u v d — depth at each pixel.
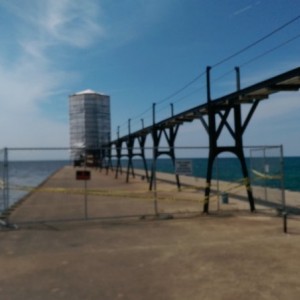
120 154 42.91
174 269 7.54
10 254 8.90
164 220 13.16
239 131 15.29
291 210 14.72
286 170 67.50
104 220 13.32
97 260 8.31
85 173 13.44
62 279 7.07
